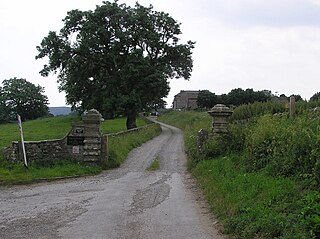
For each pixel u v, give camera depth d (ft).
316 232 20.08
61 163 58.44
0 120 279.69
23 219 31.94
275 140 38.65
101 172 57.47
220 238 25.25
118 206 35.76
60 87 177.78
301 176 29.94
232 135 55.88
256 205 27.09
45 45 144.05
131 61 139.95
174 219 30.53
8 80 294.25
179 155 76.43
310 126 36.91
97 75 147.13
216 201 33.63
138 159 70.90
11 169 53.52
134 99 137.69
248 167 39.83
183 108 314.96
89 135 60.29
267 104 78.07
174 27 155.02
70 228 28.89
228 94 198.18
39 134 124.26
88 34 140.56
